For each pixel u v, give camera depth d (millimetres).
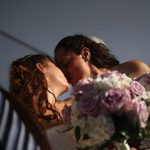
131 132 1200
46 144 846
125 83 1244
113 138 1188
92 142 1183
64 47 2215
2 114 820
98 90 1205
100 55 2268
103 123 1153
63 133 1195
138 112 1181
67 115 1234
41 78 1632
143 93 1256
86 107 1168
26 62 1719
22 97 1554
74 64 2189
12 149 794
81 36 2285
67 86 1790
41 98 1531
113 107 1166
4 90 876
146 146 1280
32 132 832
